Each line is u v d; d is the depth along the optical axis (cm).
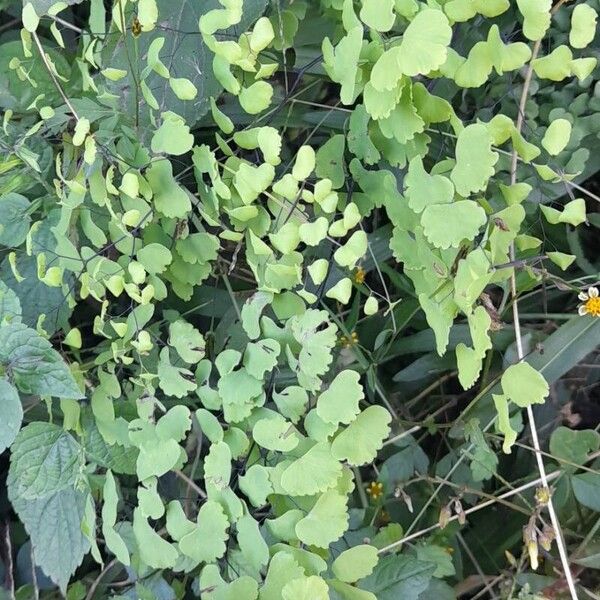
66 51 41
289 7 35
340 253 27
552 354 38
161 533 38
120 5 27
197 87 32
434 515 41
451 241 25
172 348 35
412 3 25
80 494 33
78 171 31
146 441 30
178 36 31
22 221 33
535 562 32
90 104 31
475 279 25
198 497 39
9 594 40
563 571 37
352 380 27
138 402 31
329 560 37
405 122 26
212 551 29
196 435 40
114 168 31
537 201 36
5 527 43
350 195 31
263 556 28
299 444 28
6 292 29
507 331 39
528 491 40
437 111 27
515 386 26
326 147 31
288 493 27
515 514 41
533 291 42
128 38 31
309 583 26
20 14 41
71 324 42
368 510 41
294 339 29
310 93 40
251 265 29
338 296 27
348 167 33
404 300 41
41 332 30
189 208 29
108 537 30
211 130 40
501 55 24
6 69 35
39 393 29
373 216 41
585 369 43
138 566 34
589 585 40
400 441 41
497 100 37
